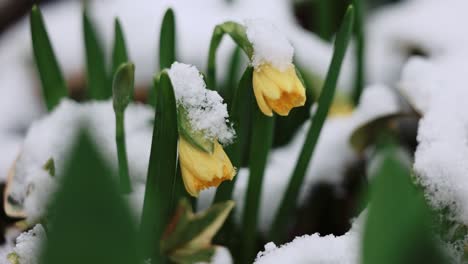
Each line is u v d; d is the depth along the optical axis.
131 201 0.75
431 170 0.74
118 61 0.86
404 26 1.10
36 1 1.37
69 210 0.42
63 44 1.20
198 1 1.20
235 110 0.73
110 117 0.84
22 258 0.71
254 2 1.21
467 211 0.72
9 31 1.34
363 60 0.95
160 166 0.69
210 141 0.67
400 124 0.92
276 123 0.94
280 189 0.86
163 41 0.81
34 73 1.21
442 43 1.05
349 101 0.94
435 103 0.84
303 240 0.70
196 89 0.67
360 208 0.81
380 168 0.44
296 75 0.68
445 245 0.70
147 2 1.19
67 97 0.86
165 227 0.72
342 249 0.68
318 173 0.89
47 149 0.81
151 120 0.87
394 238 0.45
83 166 0.42
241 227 0.83
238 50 0.90
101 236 0.43
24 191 0.79
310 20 1.22
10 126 1.14
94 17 1.16
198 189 0.67
